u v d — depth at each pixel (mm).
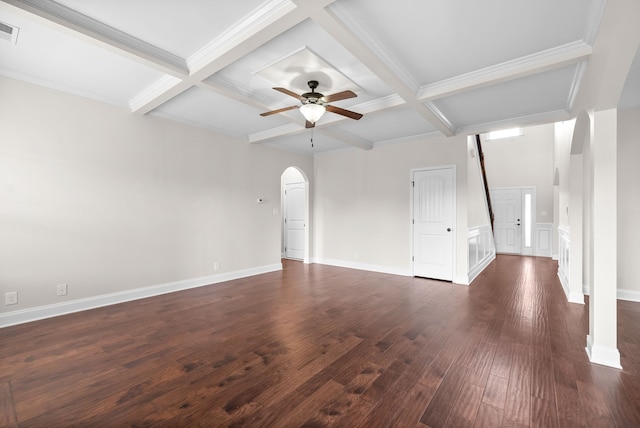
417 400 1854
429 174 5172
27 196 3123
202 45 2562
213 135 4844
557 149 6793
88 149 3531
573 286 3861
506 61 2721
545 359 2359
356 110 3822
